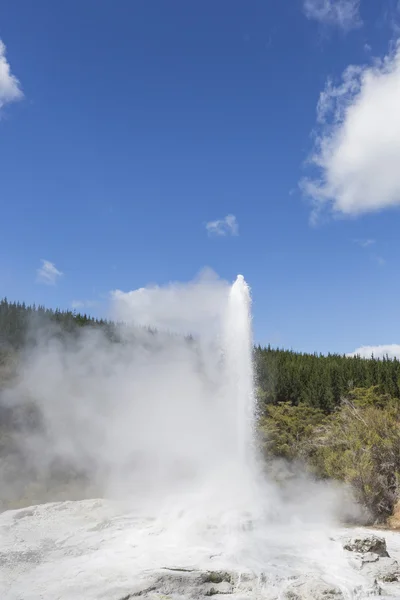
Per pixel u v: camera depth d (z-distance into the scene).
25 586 6.25
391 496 13.86
